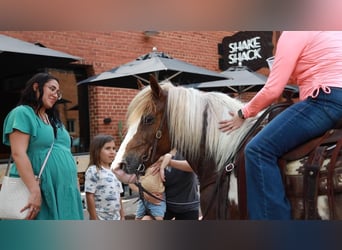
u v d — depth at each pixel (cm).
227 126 241
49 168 263
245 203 222
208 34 857
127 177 251
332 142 199
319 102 203
